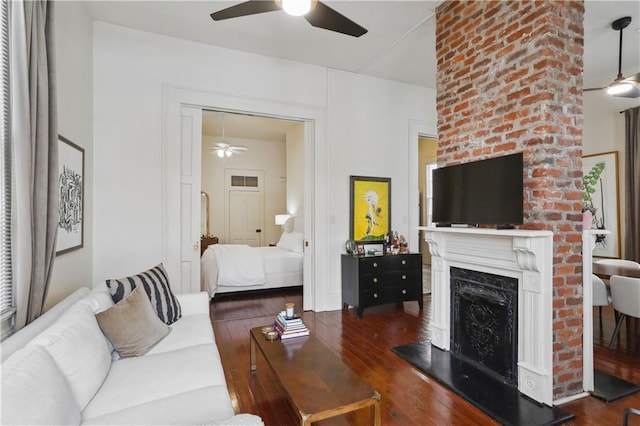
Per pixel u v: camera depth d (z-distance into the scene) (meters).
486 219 2.52
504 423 1.97
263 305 4.61
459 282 2.88
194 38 3.68
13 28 1.67
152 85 3.57
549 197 2.22
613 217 4.98
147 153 3.54
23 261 1.68
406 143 4.98
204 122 6.79
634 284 2.84
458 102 2.94
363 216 4.64
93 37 3.33
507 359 2.42
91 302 2.01
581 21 2.36
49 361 1.27
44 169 1.84
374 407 1.67
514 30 2.44
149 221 3.54
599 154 5.14
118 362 1.91
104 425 1.34
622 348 3.04
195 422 1.38
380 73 4.62
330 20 2.37
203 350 2.09
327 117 4.44
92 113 3.31
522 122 2.37
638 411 1.47
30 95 1.74
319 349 2.22
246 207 8.50
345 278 4.43
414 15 3.26
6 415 0.94
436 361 2.79
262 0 2.15
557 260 2.23
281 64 4.17
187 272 3.76
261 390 2.39
